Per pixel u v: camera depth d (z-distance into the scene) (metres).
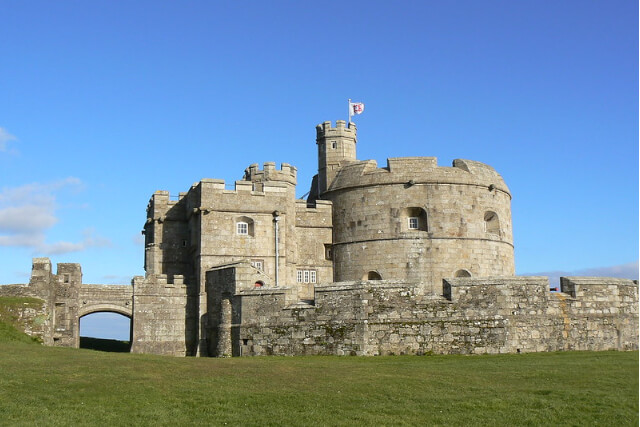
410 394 27.98
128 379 29.73
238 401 26.86
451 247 62.31
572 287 44.81
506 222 66.44
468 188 63.50
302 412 25.50
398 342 42.62
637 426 23.92
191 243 62.19
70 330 55.28
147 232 66.56
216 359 37.28
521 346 42.34
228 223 59.28
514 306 42.75
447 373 32.28
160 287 57.31
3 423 23.77
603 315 45.00
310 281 64.69
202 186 59.12
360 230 63.97
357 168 65.69
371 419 24.70
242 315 47.31
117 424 24.05
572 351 42.72
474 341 42.16
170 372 31.70
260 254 59.78
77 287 55.97
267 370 32.91
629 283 46.78
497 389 28.66
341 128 68.69
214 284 54.59
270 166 65.75
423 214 63.12
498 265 64.25
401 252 62.22
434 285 61.62
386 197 63.31
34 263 50.28
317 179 70.38
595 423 24.27
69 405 25.94
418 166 63.53
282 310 45.69
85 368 31.53
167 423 24.28
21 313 46.16
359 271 63.50
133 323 56.09
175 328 57.31
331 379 30.80
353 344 42.94
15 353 35.81
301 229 65.19
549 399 26.91
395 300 43.22
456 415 25.23
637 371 31.59
